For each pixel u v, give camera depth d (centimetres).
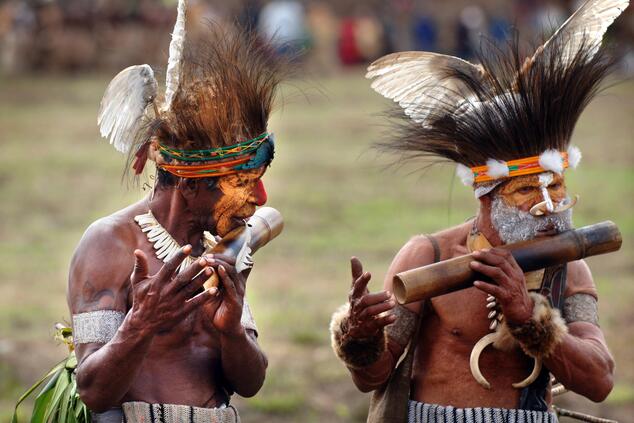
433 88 1433
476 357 1352
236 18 1395
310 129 7762
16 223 4903
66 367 1430
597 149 6812
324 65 11588
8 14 11262
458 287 1308
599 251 1340
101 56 10812
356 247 4409
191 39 1323
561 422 2538
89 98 9150
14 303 3550
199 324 1332
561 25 1425
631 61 5409
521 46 1470
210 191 1292
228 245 1293
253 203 1312
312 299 3612
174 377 1316
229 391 1388
